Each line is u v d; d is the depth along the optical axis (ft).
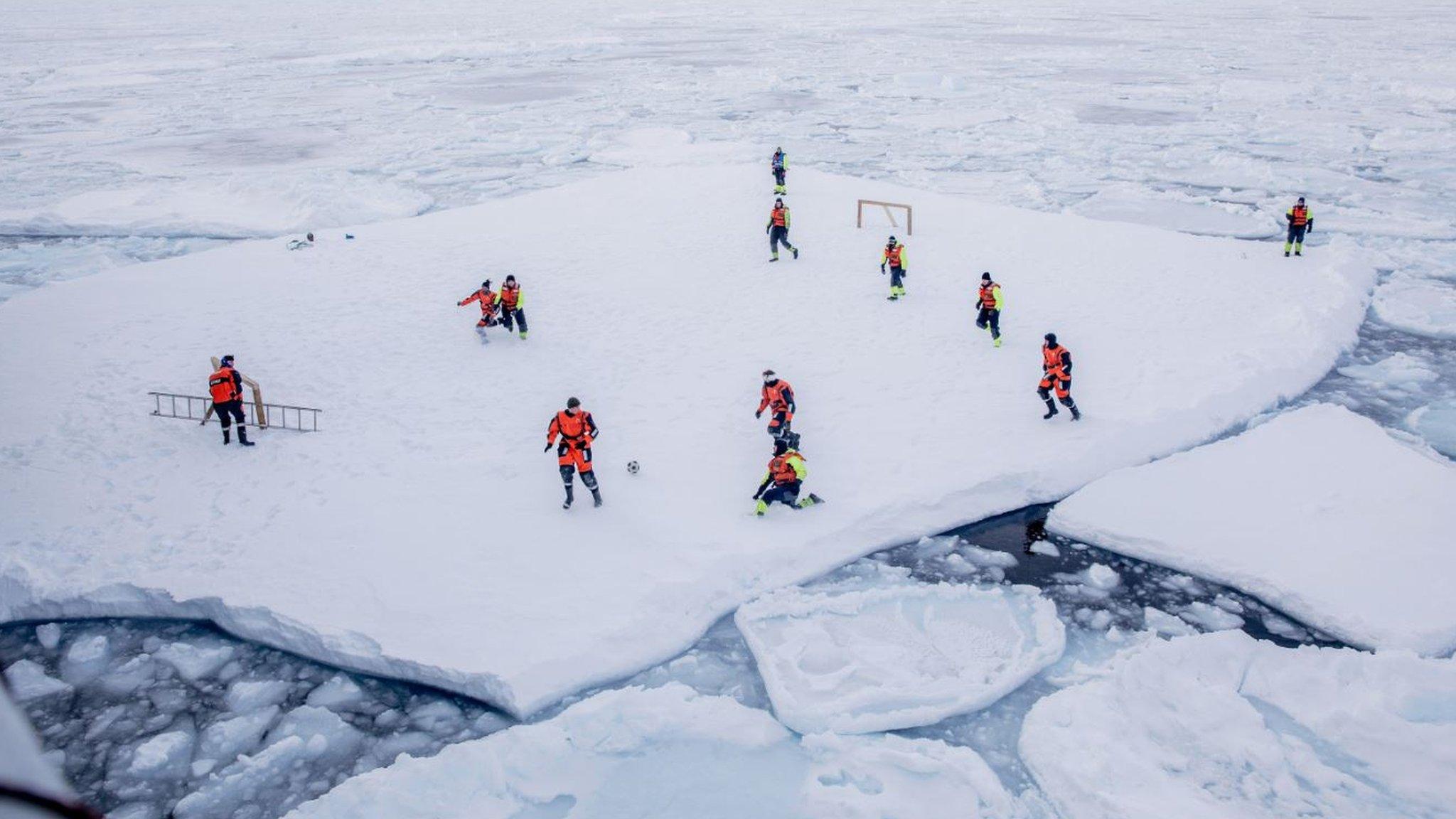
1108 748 24.26
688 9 549.95
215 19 480.23
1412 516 33.35
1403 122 128.98
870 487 36.19
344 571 31.63
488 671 27.12
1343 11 380.58
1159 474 37.19
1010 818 22.82
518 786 23.86
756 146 118.11
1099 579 32.17
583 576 31.04
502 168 109.91
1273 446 38.73
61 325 54.75
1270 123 130.72
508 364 48.26
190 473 38.19
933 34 317.42
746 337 51.19
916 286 59.21
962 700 26.40
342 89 194.70
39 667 28.78
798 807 23.13
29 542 33.50
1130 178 98.53
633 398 44.04
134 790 24.30
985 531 35.47
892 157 111.96
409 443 40.19
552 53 274.36
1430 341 52.37
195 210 88.48
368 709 27.07
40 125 150.30
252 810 23.65
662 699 26.40
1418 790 22.86
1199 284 58.44
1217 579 31.86
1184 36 284.61
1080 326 51.88
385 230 76.23
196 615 30.78
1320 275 59.57
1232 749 24.23
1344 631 28.86
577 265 65.10
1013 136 124.98
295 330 53.62
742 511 34.60
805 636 29.45
